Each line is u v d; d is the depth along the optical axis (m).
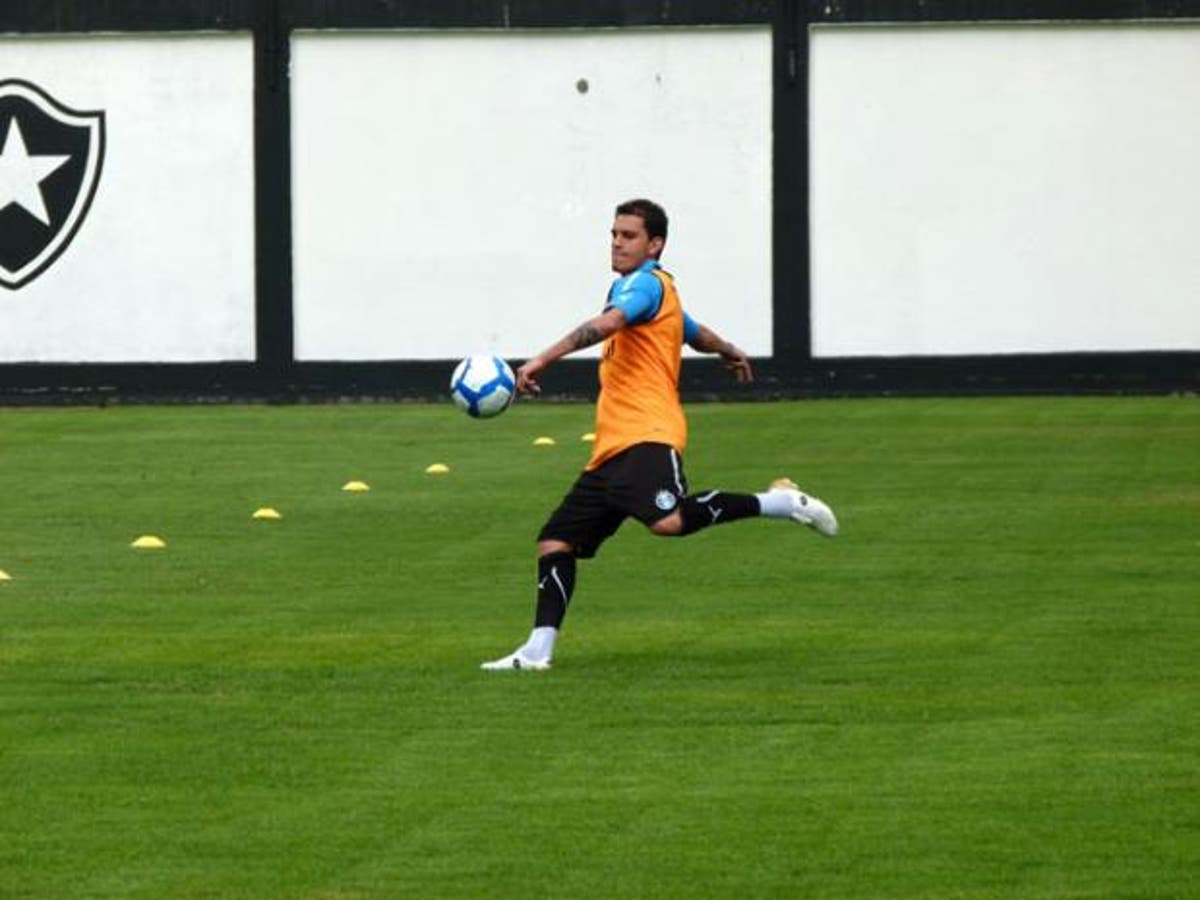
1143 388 108.44
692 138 108.50
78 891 29.52
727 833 32.22
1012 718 39.50
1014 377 108.69
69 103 109.69
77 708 40.72
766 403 107.50
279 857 31.06
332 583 55.62
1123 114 107.81
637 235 43.81
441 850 31.36
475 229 109.12
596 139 108.62
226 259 109.69
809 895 29.33
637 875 30.20
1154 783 34.88
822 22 107.75
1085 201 108.06
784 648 46.28
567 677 43.31
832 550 60.12
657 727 38.94
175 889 29.59
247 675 43.72
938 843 31.67
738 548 60.62
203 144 109.50
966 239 108.31
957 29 107.69
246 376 110.06
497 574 56.94
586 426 96.06
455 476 78.19
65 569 57.97
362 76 108.94
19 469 81.12
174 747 37.56
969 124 107.94
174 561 59.28
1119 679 42.88
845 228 108.50
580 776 35.50
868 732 38.47
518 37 108.56
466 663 44.88
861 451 84.69
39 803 33.97
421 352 109.69
